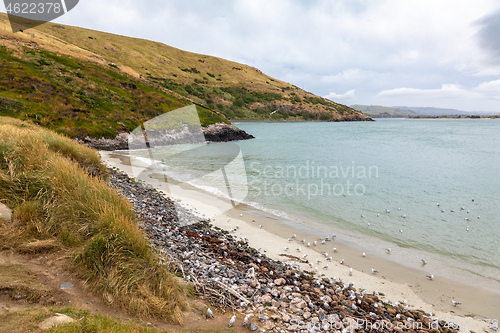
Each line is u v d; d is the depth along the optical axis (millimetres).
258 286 6047
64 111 34938
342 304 5949
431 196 16594
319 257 8641
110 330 3236
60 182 6266
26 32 65938
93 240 4746
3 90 33781
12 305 3373
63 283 4102
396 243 9883
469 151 41406
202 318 4418
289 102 190250
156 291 4492
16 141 7688
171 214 10180
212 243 8406
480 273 7926
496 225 11688
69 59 52344
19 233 4832
